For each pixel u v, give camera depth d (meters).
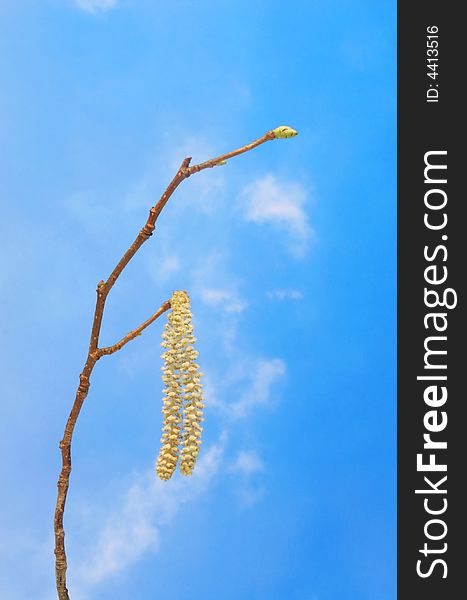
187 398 1.43
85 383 1.63
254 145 1.49
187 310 1.49
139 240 1.55
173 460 1.42
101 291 1.59
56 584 1.70
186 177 1.51
